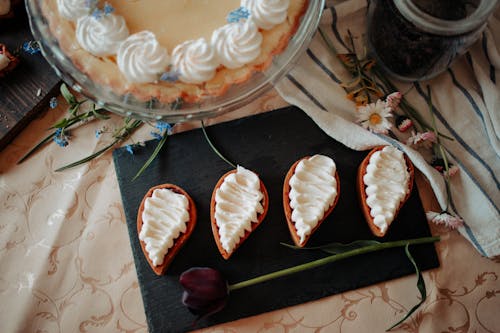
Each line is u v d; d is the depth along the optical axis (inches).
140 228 26.5
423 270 26.8
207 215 27.3
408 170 27.1
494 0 24.0
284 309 26.5
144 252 26.2
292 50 25.0
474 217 26.9
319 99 28.0
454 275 26.7
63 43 24.5
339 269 26.7
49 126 28.6
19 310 26.6
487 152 27.7
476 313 26.3
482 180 27.5
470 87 28.3
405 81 28.4
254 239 27.0
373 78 28.5
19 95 28.2
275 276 25.8
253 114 28.4
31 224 27.6
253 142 28.0
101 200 27.8
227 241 25.8
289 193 26.6
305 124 28.2
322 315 26.4
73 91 28.8
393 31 26.1
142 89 24.3
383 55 27.5
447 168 26.7
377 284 26.7
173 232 26.1
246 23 23.8
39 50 28.2
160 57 23.7
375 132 27.0
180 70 23.9
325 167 26.8
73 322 26.6
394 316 26.3
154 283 26.7
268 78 25.0
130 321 26.6
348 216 27.3
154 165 27.8
